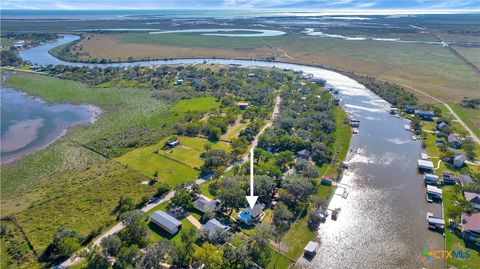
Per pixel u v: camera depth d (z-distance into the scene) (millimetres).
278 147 140875
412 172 125812
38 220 98250
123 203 102625
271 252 87000
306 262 84750
